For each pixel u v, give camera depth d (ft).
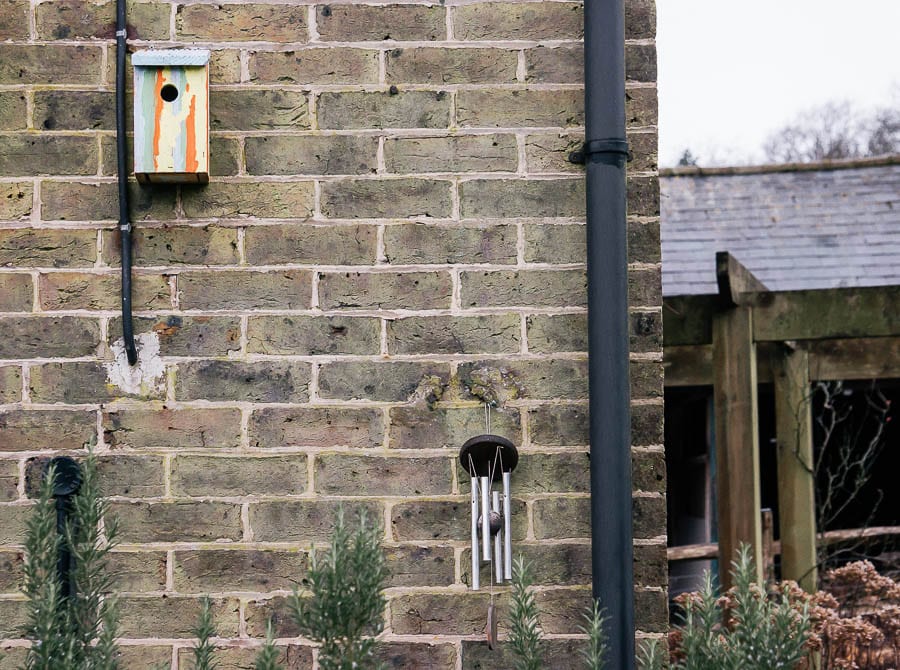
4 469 7.69
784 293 16.08
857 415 27.99
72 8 7.97
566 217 7.95
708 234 26.76
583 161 7.93
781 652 6.04
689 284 23.90
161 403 7.79
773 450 27.50
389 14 8.05
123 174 7.79
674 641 12.51
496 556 7.52
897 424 27.91
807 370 17.63
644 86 8.01
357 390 7.84
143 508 7.72
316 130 7.98
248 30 8.02
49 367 7.77
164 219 7.89
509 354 7.87
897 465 28.17
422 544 7.75
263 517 7.74
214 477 7.75
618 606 7.41
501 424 7.82
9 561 7.64
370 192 7.95
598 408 7.54
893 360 18.62
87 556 6.51
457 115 8.00
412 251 7.91
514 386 7.84
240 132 7.96
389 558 7.74
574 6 8.07
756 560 15.70
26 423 7.73
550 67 8.02
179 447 7.77
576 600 7.70
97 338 7.81
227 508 7.74
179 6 8.00
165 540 7.71
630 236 7.93
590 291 7.67
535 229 7.93
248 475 7.77
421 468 7.80
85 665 6.13
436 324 7.88
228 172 7.94
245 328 7.86
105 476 7.72
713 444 21.91
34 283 7.81
